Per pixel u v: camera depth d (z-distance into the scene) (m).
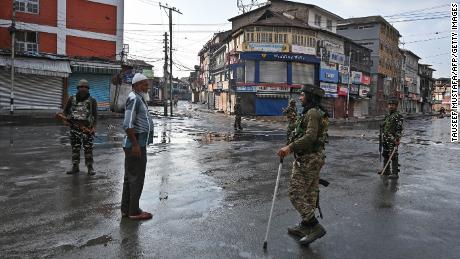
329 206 5.83
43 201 5.63
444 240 4.47
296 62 38.31
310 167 4.24
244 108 36.91
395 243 4.34
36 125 18.94
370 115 55.81
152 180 7.27
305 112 4.29
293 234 4.52
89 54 30.30
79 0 29.53
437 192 6.95
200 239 4.30
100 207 5.41
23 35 27.38
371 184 7.52
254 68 37.09
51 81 26.41
